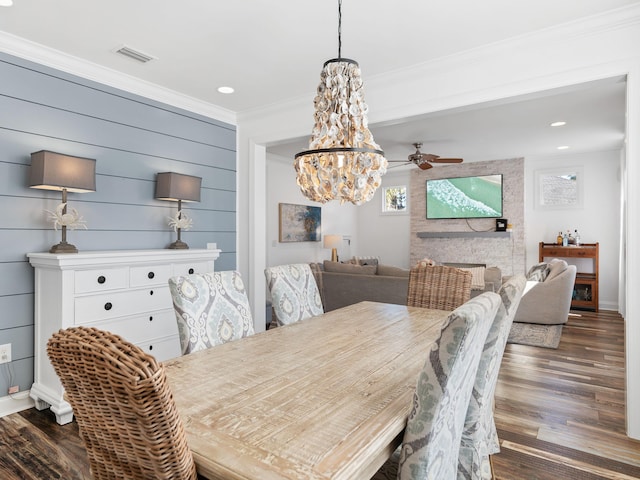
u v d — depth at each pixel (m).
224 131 4.18
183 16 2.35
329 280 4.91
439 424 1.02
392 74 3.14
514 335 4.52
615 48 2.36
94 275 2.63
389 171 8.09
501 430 2.37
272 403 1.19
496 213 6.96
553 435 2.31
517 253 6.78
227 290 2.11
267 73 3.19
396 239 8.27
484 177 7.07
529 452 2.14
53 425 2.49
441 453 1.07
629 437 2.29
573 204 6.44
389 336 1.95
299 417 1.10
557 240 6.36
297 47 2.75
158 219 3.55
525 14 2.34
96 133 3.09
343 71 1.66
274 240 6.62
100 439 0.87
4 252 2.61
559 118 4.42
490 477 1.73
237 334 2.08
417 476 1.01
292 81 3.36
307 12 2.31
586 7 2.27
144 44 2.71
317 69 3.11
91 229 3.06
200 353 1.69
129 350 0.74
